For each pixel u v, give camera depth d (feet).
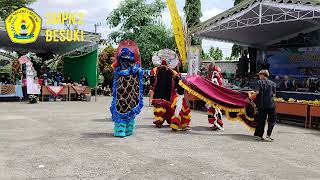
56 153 23.38
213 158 23.17
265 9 55.88
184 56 66.44
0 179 17.72
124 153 23.81
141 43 97.09
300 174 20.07
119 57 30.09
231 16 58.59
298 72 76.59
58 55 92.43
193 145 27.20
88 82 73.31
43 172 19.07
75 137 29.12
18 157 22.15
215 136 31.53
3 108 51.67
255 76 73.05
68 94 68.74
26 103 61.11
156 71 34.91
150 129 34.24
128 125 30.40
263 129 30.25
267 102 29.73
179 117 33.01
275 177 19.33
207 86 34.14
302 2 49.44
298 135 33.88
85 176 18.53
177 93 33.42
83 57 76.74
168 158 22.80
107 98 79.15
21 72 65.92
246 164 21.91
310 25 69.41
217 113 34.68
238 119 33.19
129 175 18.89
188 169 20.36
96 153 23.61
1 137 28.43
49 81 74.18
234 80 77.77
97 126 35.22
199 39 73.77
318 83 67.31
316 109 38.42
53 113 46.01
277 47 80.18
